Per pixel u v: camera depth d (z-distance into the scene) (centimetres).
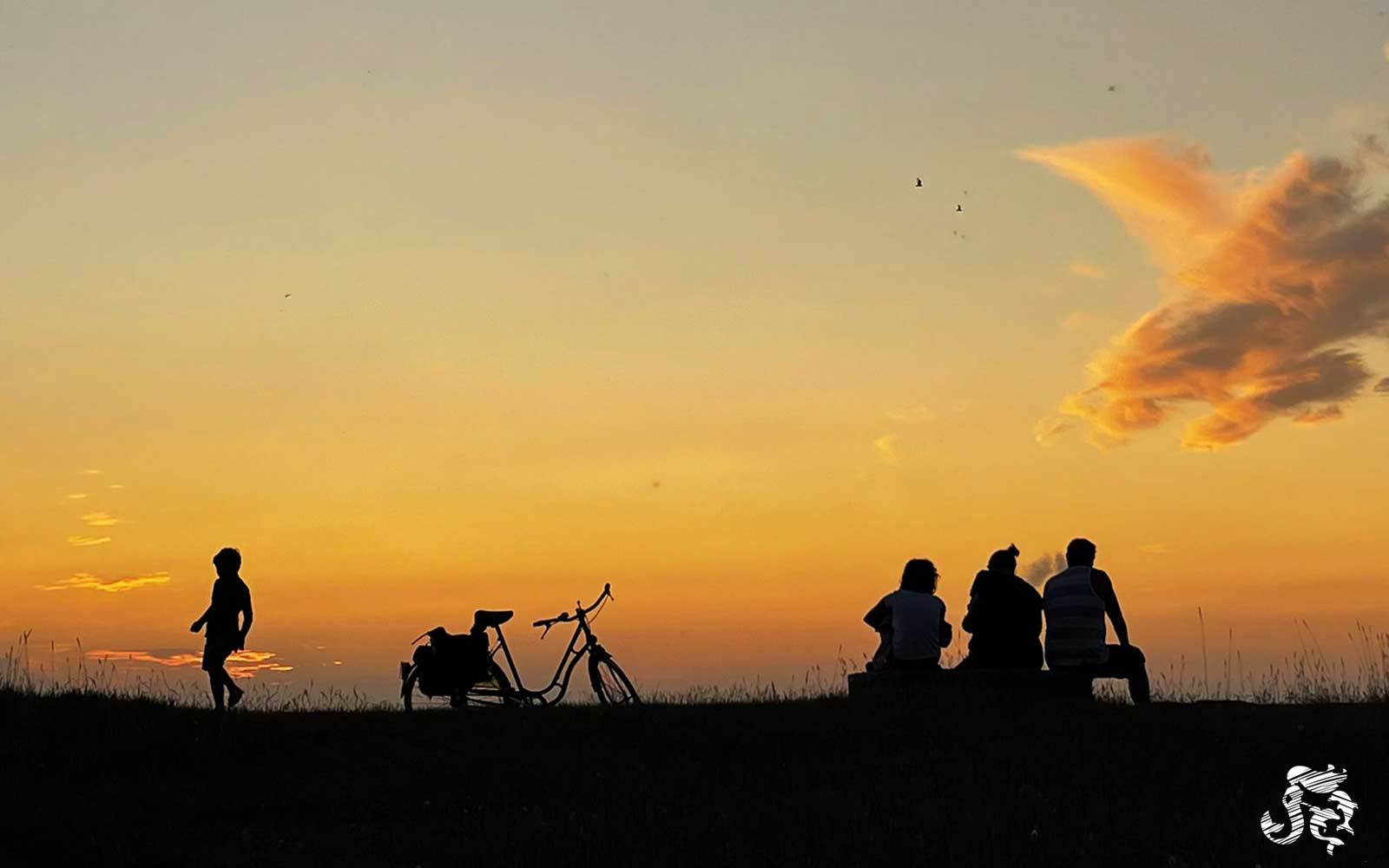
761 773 1396
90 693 1712
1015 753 1395
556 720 1592
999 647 1692
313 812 1325
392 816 1312
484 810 1312
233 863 1188
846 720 1559
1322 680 1725
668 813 1271
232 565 1844
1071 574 1675
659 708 1662
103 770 1435
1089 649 1648
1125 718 1523
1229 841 1170
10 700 1622
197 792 1370
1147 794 1288
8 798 1334
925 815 1231
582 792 1356
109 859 1197
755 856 1169
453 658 1888
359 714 1662
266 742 1514
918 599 1731
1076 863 1133
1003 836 1185
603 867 1162
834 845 1179
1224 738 1438
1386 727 1479
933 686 1675
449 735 1545
